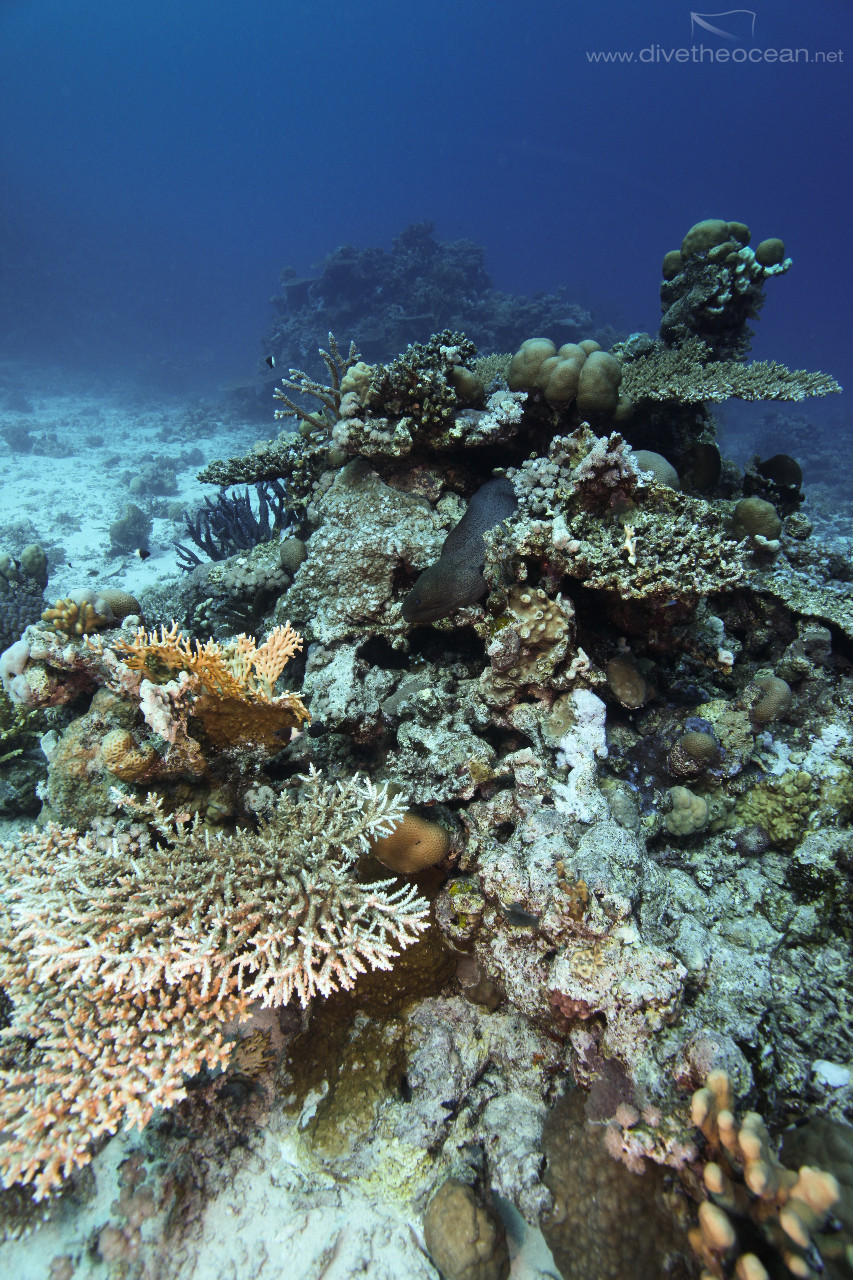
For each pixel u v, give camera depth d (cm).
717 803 327
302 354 2403
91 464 2153
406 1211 244
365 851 274
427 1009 281
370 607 388
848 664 361
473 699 364
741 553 321
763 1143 184
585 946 249
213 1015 238
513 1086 271
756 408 3422
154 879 249
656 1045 231
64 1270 230
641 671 360
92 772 295
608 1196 218
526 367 414
